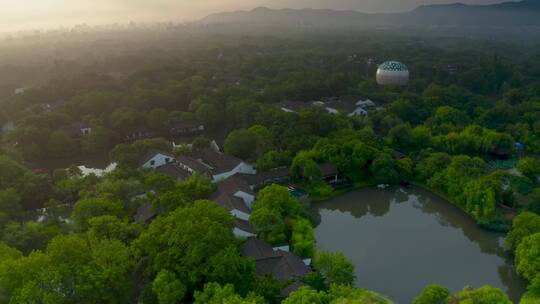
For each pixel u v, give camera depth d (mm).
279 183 108062
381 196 108125
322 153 113375
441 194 103000
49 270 50250
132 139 153750
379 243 86625
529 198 93125
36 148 133750
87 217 76312
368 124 144125
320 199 103062
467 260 80312
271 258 68750
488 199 88125
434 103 168875
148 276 60188
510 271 76750
